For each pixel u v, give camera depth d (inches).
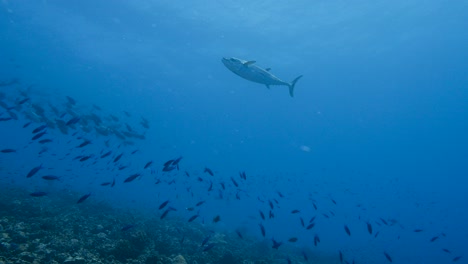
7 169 1456.7
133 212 760.3
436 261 1626.5
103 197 1155.9
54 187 1013.2
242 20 1125.1
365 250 1425.9
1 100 536.4
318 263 743.1
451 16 1067.9
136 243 398.0
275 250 682.8
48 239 356.5
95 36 1460.4
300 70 1505.9
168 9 1130.0
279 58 1385.3
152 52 1545.3
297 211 398.9
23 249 306.5
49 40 1598.2
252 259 500.1
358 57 1370.6
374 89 1769.2
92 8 1208.2
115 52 1609.3
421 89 1744.6
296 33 1179.3
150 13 1176.8
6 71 2278.5
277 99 2068.2
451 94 1797.5
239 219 1646.2
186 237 573.9
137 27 1307.8
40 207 519.2
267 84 393.4
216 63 1568.7
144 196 1998.0
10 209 477.4
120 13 1212.5
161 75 1838.1
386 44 1256.8
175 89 2059.5
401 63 1430.9
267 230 1492.4
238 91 1971.0
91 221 530.3
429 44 1256.8
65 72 2085.4
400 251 1707.7
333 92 1839.3
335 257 912.9
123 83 2102.6
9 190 705.6
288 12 1043.3
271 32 1183.6
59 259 301.7
